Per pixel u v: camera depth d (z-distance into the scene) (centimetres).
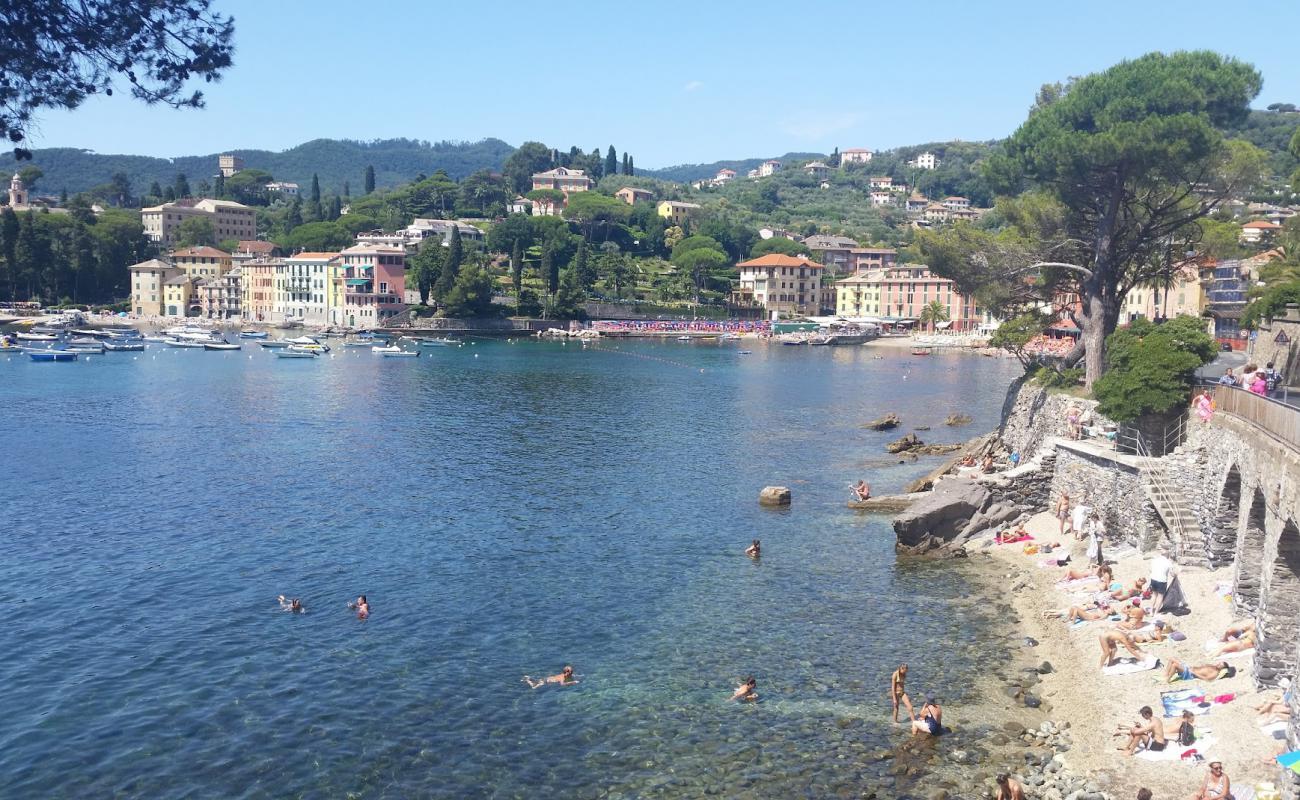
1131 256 8356
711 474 8488
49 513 6925
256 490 7719
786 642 4638
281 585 5434
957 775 3416
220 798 3347
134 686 4166
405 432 10662
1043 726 3712
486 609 5091
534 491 7750
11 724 3828
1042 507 6625
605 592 5350
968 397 14588
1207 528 4934
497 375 17088
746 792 3359
